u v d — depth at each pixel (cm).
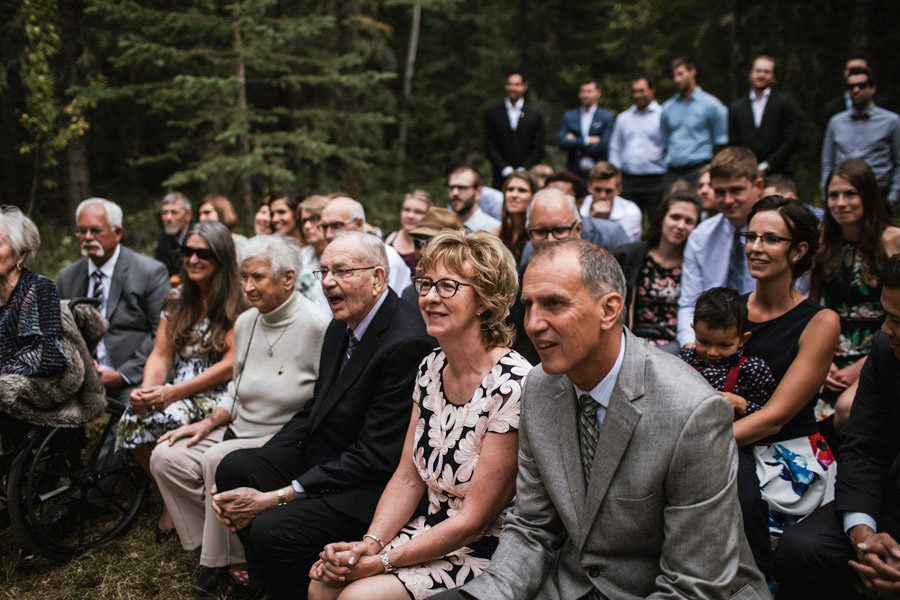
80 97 937
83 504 394
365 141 1327
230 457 324
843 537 256
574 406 215
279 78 1095
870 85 615
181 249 403
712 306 302
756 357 303
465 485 248
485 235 252
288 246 359
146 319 480
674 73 761
